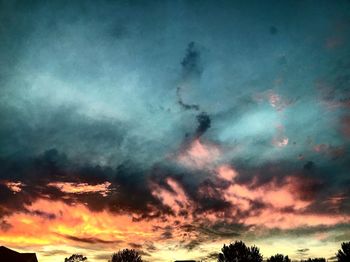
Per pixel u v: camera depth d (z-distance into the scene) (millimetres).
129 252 43344
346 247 34438
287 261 43344
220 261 42281
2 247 34656
